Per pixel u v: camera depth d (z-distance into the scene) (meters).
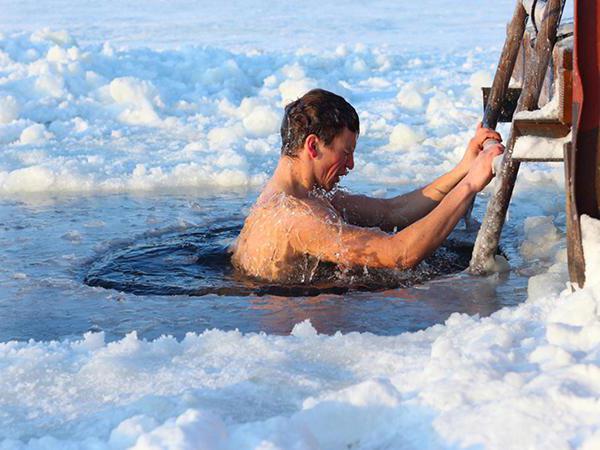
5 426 1.92
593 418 1.65
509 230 3.98
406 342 2.33
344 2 20.75
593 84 2.50
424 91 8.86
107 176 5.33
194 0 21.67
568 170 2.58
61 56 8.95
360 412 1.79
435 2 20.45
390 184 5.21
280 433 1.67
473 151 3.77
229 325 2.89
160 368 2.19
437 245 3.34
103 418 1.90
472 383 1.82
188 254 3.78
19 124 7.10
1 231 4.17
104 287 3.37
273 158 6.02
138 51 9.79
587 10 2.48
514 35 3.68
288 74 9.62
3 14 18.55
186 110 8.05
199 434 1.63
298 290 3.27
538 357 1.96
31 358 2.31
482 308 3.01
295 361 2.21
